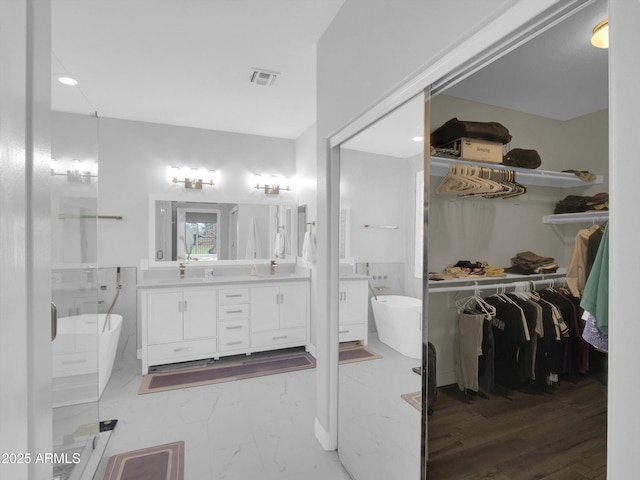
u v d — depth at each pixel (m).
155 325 3.47
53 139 1.48
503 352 1.06
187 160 4.10
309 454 2.15
